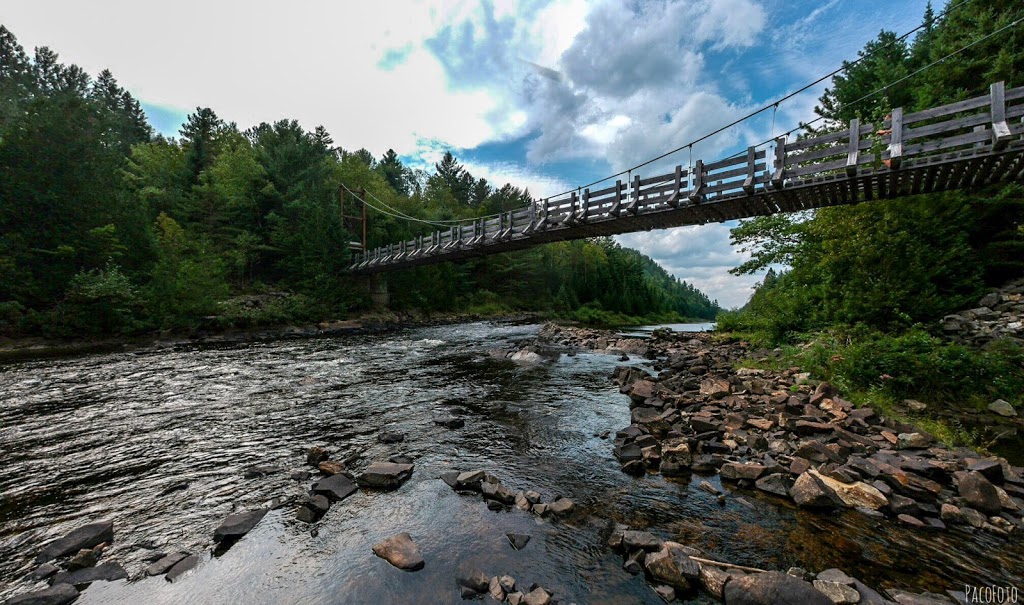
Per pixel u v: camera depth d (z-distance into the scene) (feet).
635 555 10.72
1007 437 19.76
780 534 12.00
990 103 22.29
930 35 53.62
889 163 25.76
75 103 71.67
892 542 11.55
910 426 19.92
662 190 41.22
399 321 119.75
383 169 217.15
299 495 14.90
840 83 64.54
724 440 19.36
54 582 9.97
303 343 69.46
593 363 46.29
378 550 11.09
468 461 18.07
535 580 10.02
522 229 62.18
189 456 18.79
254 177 118.11
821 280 44.83
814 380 28.27
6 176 62.18
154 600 9.37
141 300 67.10
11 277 59.36
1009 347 26.63
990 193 36.83
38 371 40.70
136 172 134.31
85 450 19.49
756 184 33.12
